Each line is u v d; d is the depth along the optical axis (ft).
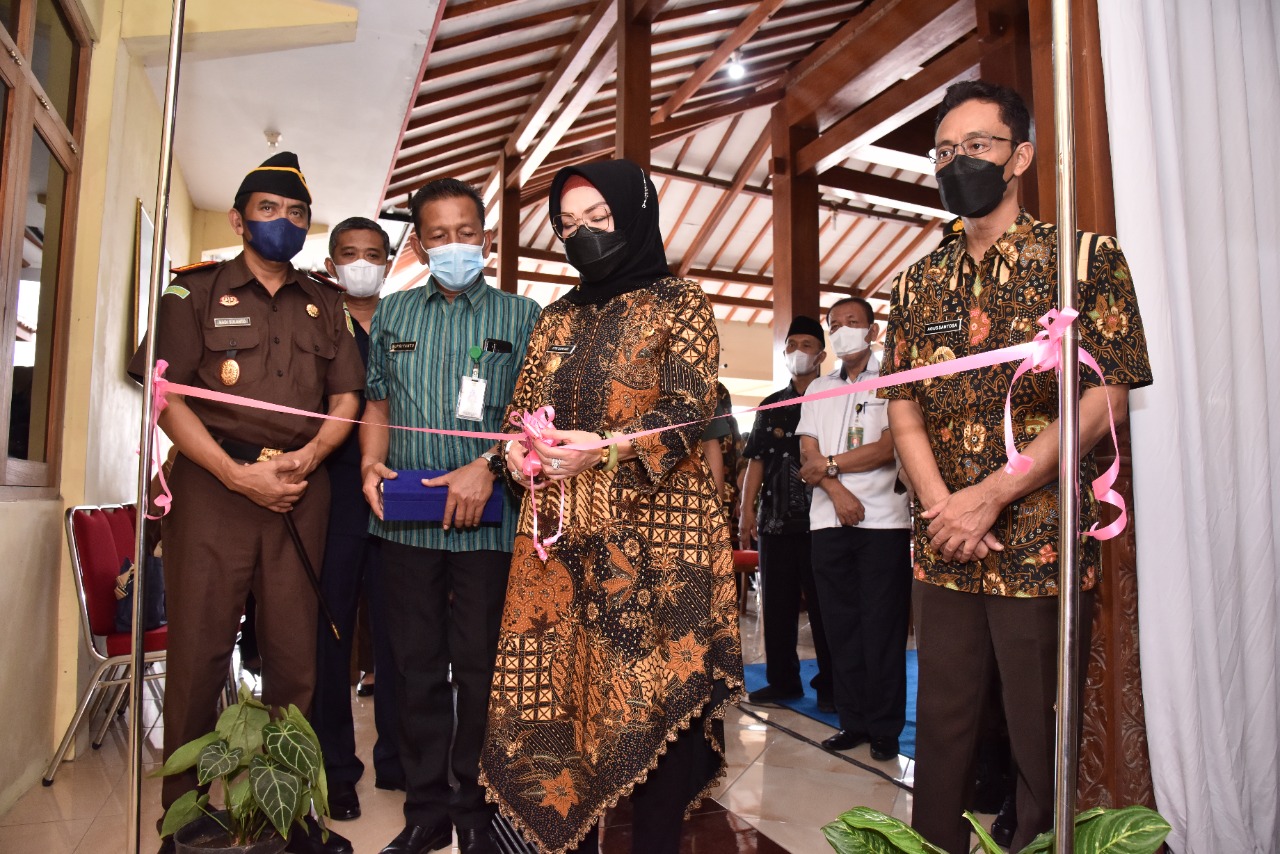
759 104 22.04
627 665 4.66
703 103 22.68
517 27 16.37
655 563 4.82
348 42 11.75
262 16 11.03
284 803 4.55
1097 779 5.78
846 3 19.17
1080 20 6.09
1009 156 4.46
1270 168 6.75
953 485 4.62
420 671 6.18
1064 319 2.89
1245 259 6.39
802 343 11.35
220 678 6.07
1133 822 3.14
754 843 6.64
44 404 8.61
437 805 6.23
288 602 6.19
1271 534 6.28
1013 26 14.64
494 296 6.72
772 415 11.43
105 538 8.82
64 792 7.70
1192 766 5.51
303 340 6.42
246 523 6.05
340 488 7.38
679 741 4.86
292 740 4.81
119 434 10.59
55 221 8.75
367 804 7.40
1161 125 6.03
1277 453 6.52
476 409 6.36
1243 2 6.80
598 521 4.89
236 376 6.11
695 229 34.96
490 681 6.19
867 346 9.60
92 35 9.47
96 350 9.38
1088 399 4.21
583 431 4.77
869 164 26.58
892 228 35.73
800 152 20.70
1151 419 5.68
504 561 6.28
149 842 6.57
